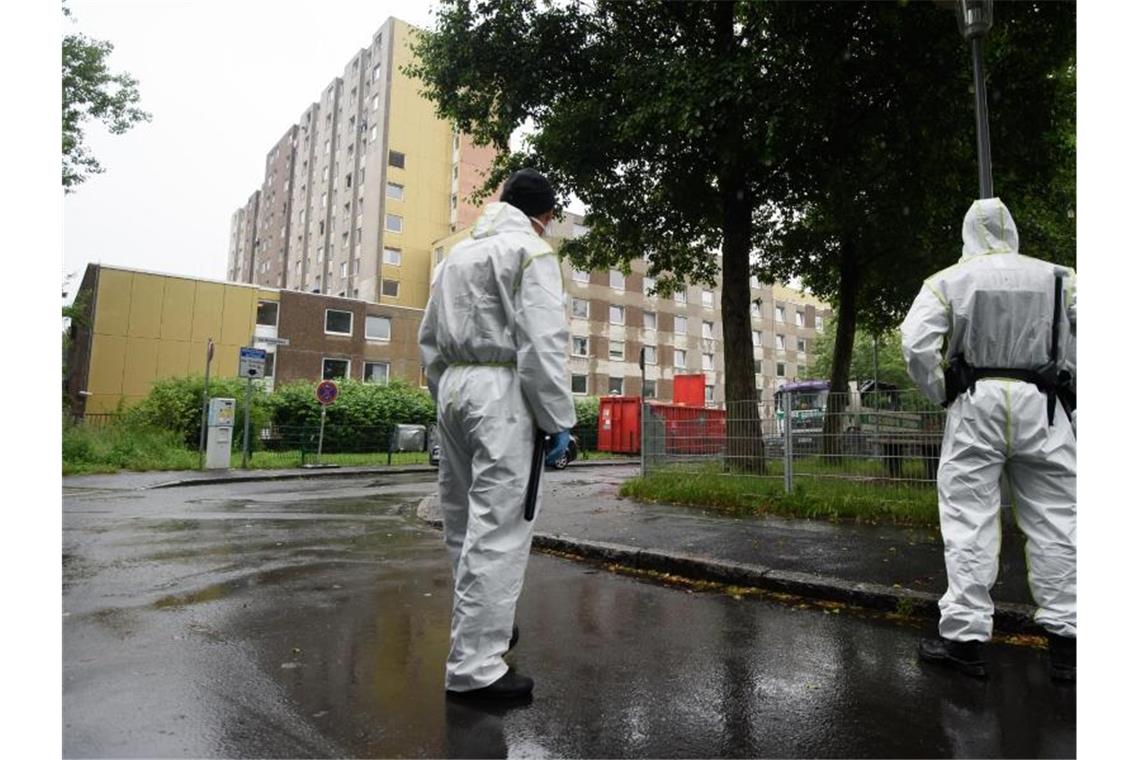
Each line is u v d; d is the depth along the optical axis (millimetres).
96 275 28250
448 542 3072
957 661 3070
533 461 2848
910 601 4031
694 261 15430
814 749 2342
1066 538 3000
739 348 10883
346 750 2250
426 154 52656
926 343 3201
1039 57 9453
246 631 3520
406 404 24938
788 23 8578
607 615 4031
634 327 46375
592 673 3035
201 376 21141
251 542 6285
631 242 13594
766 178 11141
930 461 6898
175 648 3227
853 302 14500
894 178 10867
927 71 9367
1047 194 13266
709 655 3303
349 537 6648
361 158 53688
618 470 17594
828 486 7621
